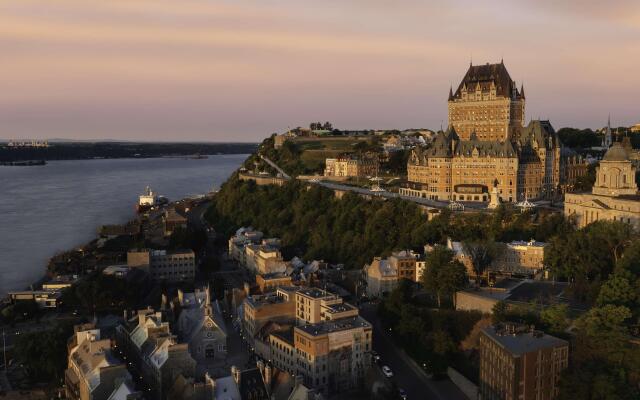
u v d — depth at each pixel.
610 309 195.38
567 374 187.88
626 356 187.50
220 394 186.38
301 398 180.75
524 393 185.62
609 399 174.62
